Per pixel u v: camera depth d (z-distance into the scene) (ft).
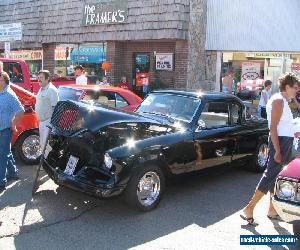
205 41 49.24
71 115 18.94
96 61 58.59
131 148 17.80
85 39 57.26
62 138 19.25
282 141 16.71
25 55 70.90
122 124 18.48
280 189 14.39
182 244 15.44
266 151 26.30
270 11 48.03
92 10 55.98
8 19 70.59
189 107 21.72
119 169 17.29
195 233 16.48
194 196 21.08
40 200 19.52
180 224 17.31
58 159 19.70
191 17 47.62
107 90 29.53
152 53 53.26
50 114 23.79
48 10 63.26
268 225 17.47
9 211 18.01
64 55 63.10
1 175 20.27
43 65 66.59
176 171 19.76
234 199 20.79
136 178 17.79
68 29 59.82
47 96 23.66
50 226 16.65
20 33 42.63
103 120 18.16
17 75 33.01
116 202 19.63
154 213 18.45
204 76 49.57
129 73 55.83
